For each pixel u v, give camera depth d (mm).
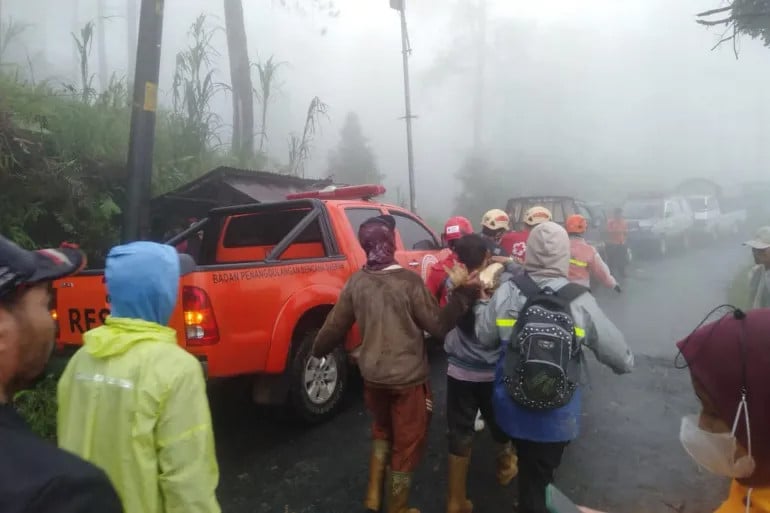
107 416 1830
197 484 1818
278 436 4633
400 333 3150
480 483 3863
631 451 4273
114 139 7699
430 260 6078
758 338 1435
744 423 1436
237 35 12922
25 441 1024
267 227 5711
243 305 4031
